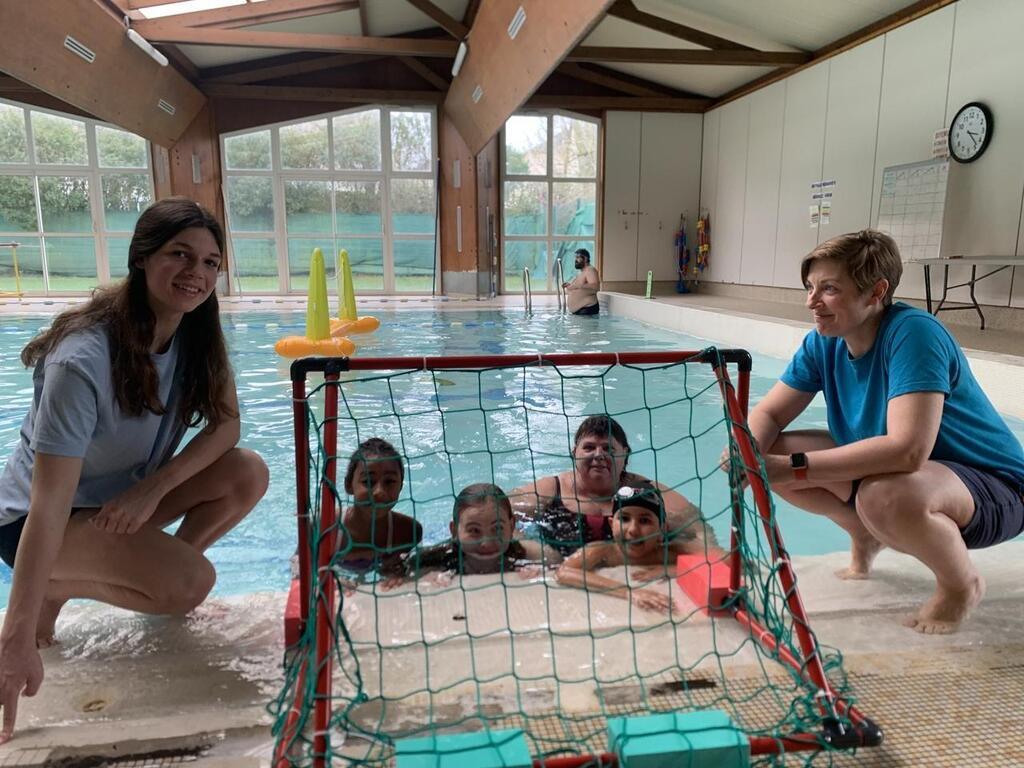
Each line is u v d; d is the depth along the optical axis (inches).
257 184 466.6
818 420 164.7
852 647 57.6
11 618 47.8
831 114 349.4
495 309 399.9
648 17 361.1
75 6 288.2
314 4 359.3
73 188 448.1
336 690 51.6
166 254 54.4
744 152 428.5
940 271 282.7
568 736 46.5
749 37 365.1
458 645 58.1
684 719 41.6
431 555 79.0
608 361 56.1
